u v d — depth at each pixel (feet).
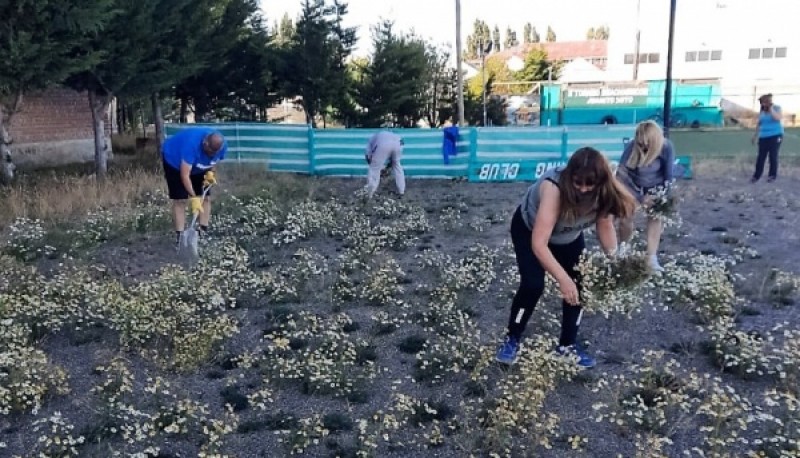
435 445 12.22
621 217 13.43
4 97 41.01
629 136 46.78
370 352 16.15
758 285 20.24
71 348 16.76
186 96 69.92
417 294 20.66
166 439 12.47
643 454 11.52
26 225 28.04
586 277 14.01
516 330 15.07
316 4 73.77
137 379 14.82
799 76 138.41
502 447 11.87
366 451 11.57
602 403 12.91
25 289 19.92
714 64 144.97
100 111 47.65
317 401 13.96
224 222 30.01
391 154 39.19
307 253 24.50
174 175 25.49
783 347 15.26
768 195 36.63
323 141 50.60
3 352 15.25
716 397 12.27
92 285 19.74
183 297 19.26
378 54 84.02
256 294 20.15
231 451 12.04
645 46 153.79
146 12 44.60
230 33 59.62
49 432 12.71
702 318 17.89
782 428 12.20
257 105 75.56
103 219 29.71
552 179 13.15
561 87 107.65
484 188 43.70
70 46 37.35
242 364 14.88
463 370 15.01
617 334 17.10
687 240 26.84
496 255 24.29
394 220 31.50
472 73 184.14
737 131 89.30
